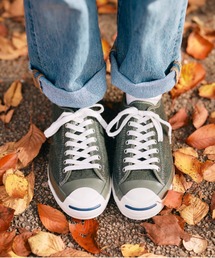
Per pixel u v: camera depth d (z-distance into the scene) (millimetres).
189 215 965
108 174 972
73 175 952
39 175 1038
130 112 981
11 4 1346
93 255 933
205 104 1151
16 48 1255
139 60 871
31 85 1189
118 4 881
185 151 1051
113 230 965
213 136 1064
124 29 885
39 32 861
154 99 998
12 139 1099
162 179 952
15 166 1027
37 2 812
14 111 1144
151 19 805
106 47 1229
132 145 971
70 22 817
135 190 939
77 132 982
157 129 979
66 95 922
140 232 961
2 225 946
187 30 1295
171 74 925
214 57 1240
